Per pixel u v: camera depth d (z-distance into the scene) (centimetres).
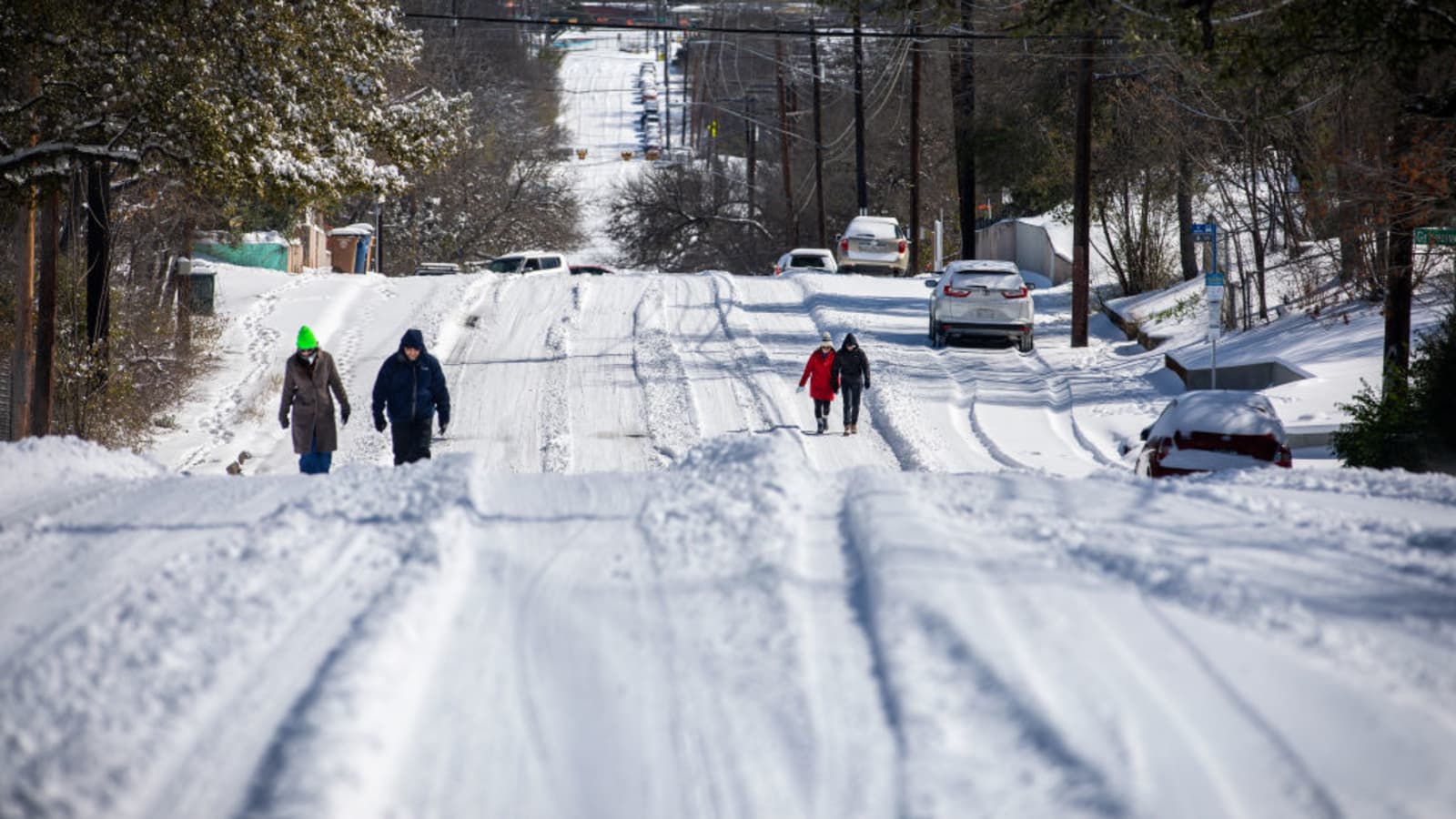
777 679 1889
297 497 3338
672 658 1998
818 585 2364
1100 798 1492
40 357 8444
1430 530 2858
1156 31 6269
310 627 2106
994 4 10081
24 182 7612
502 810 1519
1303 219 11062
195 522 3048
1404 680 1862
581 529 2889
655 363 11719
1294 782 1538
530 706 1823
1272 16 5991
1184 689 1816
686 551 2630
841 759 1631
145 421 10000
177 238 14375
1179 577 2328
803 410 10006
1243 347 11169
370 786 1542
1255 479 4062
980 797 1505
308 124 8375
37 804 1496
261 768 1588
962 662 1895
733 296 15875
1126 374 11300
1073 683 1828
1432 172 7038
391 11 8925
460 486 3225
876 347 12681
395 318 14375
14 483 3800
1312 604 2261
